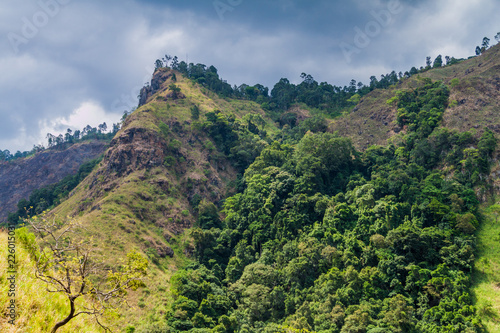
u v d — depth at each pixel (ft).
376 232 303.89
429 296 247.29
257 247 350.02
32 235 83.56
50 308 68.95
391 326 223.51
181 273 304.09
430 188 339.36
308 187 373.20
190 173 478.59
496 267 268.82
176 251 365.81
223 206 441.27
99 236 329.11
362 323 225.97
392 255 277.64
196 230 362.53
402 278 262.88
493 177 351.87
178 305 259.60
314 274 290.15
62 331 67.36
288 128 649.20
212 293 287.69
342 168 429.79
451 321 223.30
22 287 69.15
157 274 310.65
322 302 256.73
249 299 277.64
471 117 437.99
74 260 67.31
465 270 264.93
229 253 362.33
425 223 311.47
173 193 440.86
